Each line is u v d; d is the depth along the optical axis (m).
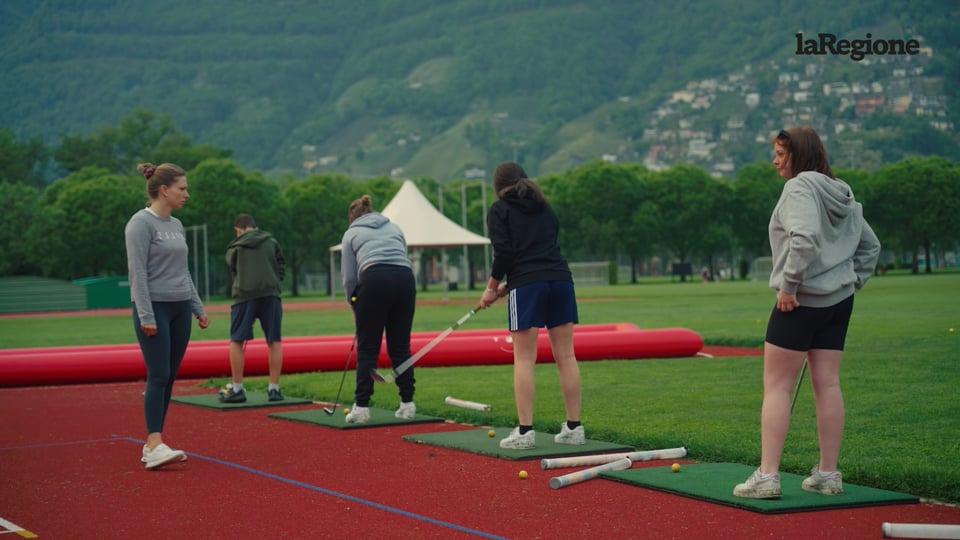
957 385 10.21
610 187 78.50
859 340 15.47
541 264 7.41
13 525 5.65
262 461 7.41
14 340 23.78
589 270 73.50
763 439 5.70
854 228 5.74
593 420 8.70
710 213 80.69
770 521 5.27
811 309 5.63
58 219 68.06
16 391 12.84
